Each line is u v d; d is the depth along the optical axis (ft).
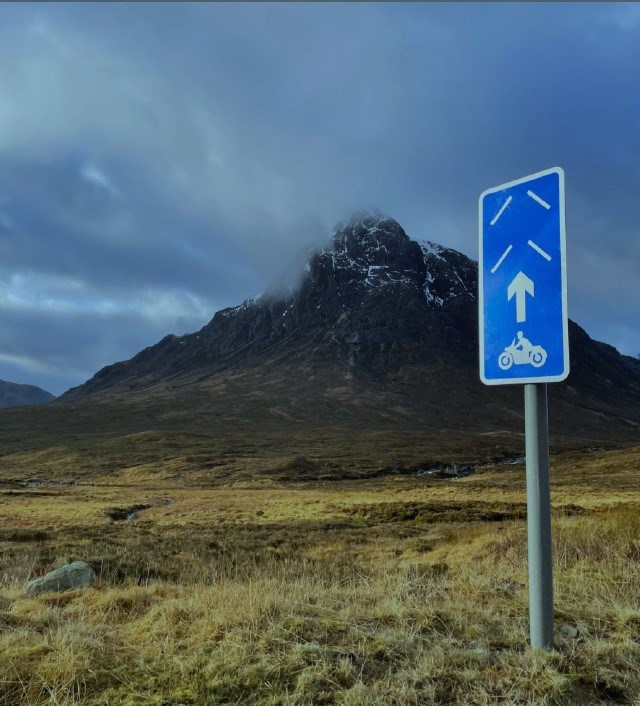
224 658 11.76
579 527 37.22
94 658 12.12
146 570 43.27
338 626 13.97
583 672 11.30
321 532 97.09
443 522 113.19
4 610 17.79
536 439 12.23
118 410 651.66
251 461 331.77
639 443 588.91
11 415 617.62
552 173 11.86
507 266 12.51
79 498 203.51
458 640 13.32
